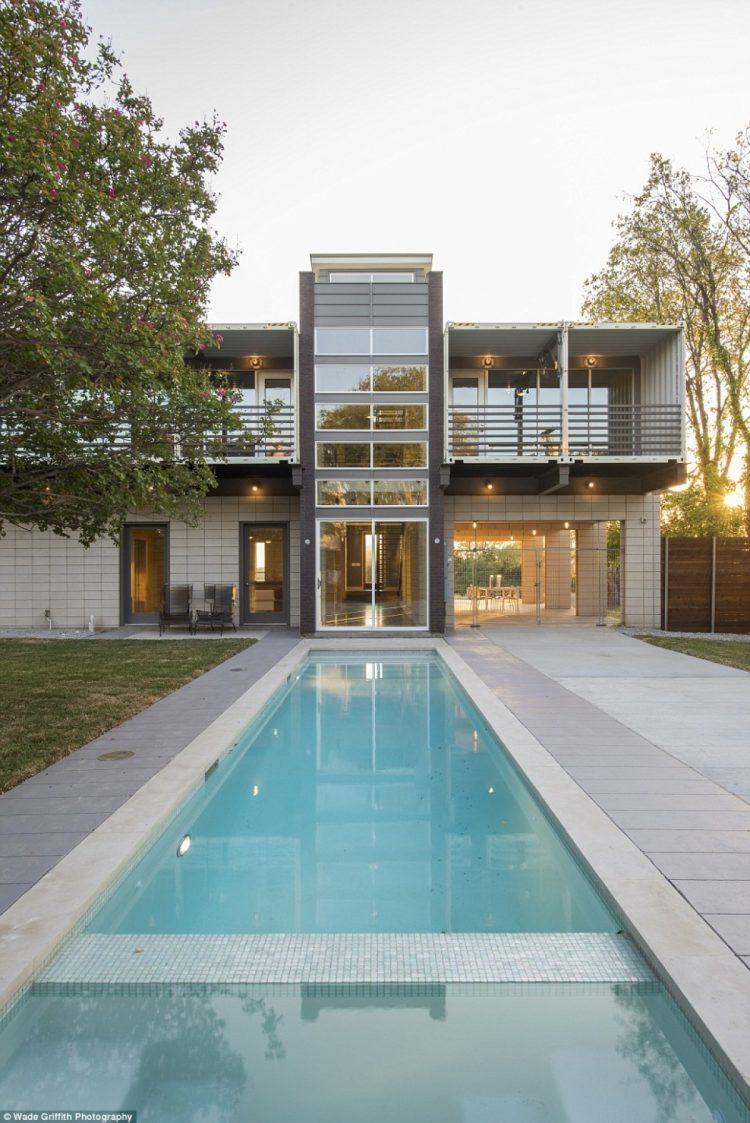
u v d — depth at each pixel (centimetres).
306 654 1082
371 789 504
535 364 1453
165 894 336
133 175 560
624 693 734
